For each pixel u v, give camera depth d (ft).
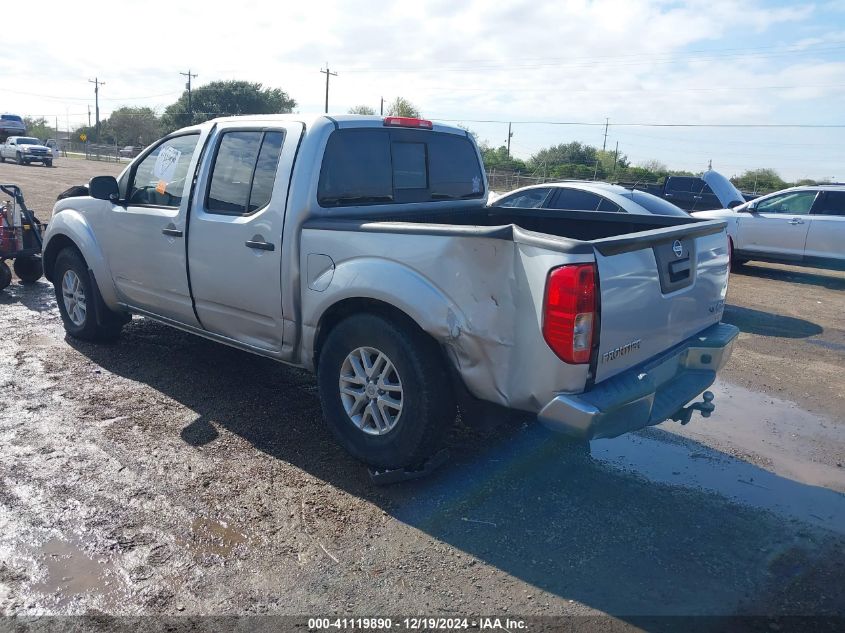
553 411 10.66
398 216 15.56
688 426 16.72
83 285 19.72
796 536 11.80
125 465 13.26
